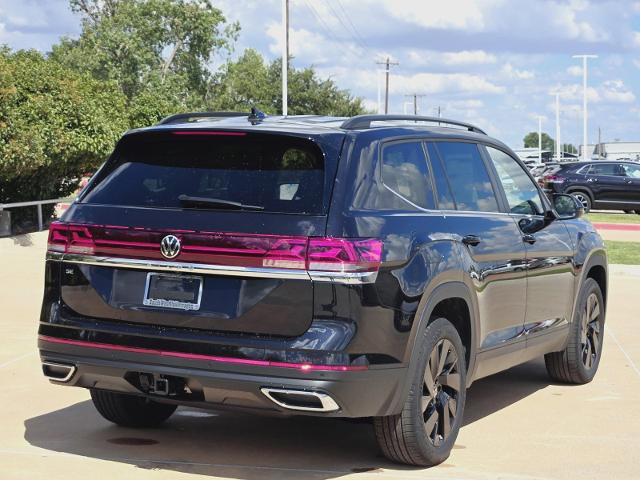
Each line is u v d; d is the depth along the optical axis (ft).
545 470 19.27
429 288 18.49
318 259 16.90
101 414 21.54
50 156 71.10
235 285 17.37
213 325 17.38
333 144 18.10
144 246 17.98
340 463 19.39
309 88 315.99
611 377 28.71
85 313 18.56
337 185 17.57
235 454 19.90
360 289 17.02
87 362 18.30
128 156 19.44
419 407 18.47
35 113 69.72
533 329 23.99
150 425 22.02
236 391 17.19
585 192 120.26
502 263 21.86
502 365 22.66
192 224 17.70
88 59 230.89
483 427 22.68
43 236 67.82
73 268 18.74
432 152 20.77
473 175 22.18
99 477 18.11
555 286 25.13
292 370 16.75
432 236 19.13
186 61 249.34
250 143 18.48
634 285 50.24
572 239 26.25
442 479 18.47
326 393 16.75
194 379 17.39
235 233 17.30
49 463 18.98
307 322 16.94
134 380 18.25
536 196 25.13
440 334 19.07
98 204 18.83
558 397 26.03
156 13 245.65
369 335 17.12
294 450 20.30
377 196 18.25
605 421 23.43
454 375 19.76
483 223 21.45
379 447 19.16
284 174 17.90
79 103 73.56
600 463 19.83
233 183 18.04
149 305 17.94
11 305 38.91
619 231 92.43
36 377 26.63
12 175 68.03
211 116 21.01
